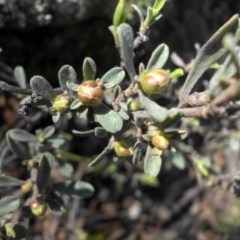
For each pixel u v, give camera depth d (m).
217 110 0.09
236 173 0.21
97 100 0.12
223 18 0.31
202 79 0.28
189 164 0.27
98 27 0.25
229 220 0.34
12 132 0.18
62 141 0.19
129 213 0.34
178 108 0.11
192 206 0.35
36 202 0.15
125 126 0.13
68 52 0.26
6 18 0.22
